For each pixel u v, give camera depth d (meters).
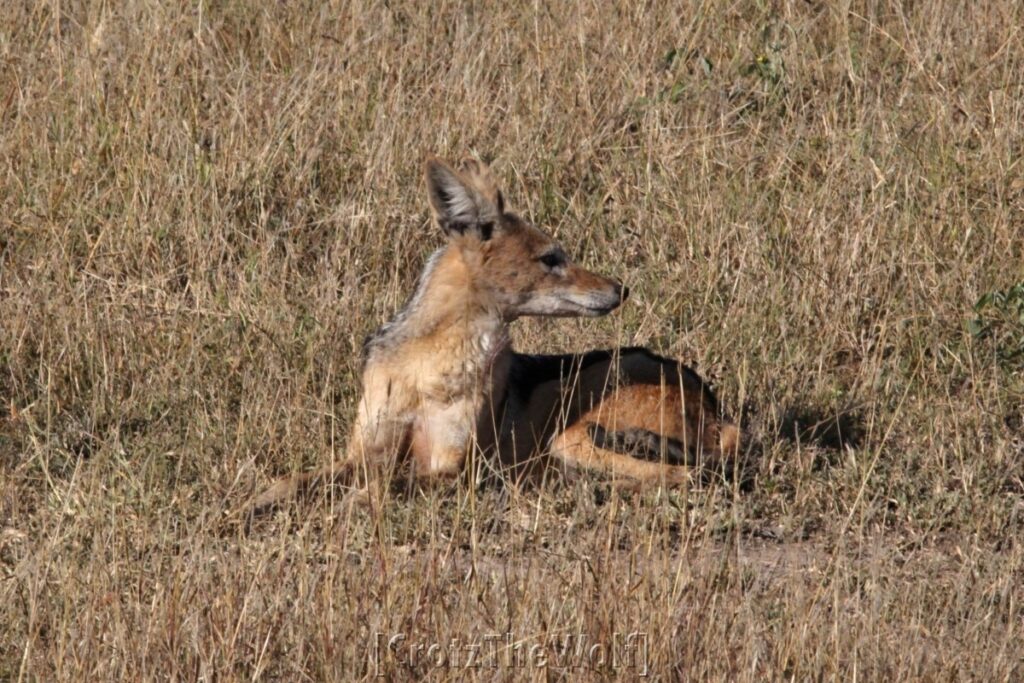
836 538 9.74
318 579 8.23
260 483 10.06
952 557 9.73
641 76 16.08
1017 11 16.69
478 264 10.64
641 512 9.50
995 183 13.96
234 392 11.48
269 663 7.71
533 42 16.22
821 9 17.61
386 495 9.30
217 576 8.20
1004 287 13.01
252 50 16.39
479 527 9.59
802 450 11.02
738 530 9.01
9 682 7.68
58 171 14.03
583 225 14.03
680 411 11.02
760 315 12.50
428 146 14.60
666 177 14.50
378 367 10.73
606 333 12.69
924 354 12.31
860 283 12.99
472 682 7.64
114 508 9.08
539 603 8.05
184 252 13.30
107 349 11.66
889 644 8.15
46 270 12.65
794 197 14.22
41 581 8.16
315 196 14.11
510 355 11.10
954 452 11.08
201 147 14.20
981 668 8.03
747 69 16.36
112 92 14.87
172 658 7.50
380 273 13.33
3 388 11.43
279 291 12.64
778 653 7.88
